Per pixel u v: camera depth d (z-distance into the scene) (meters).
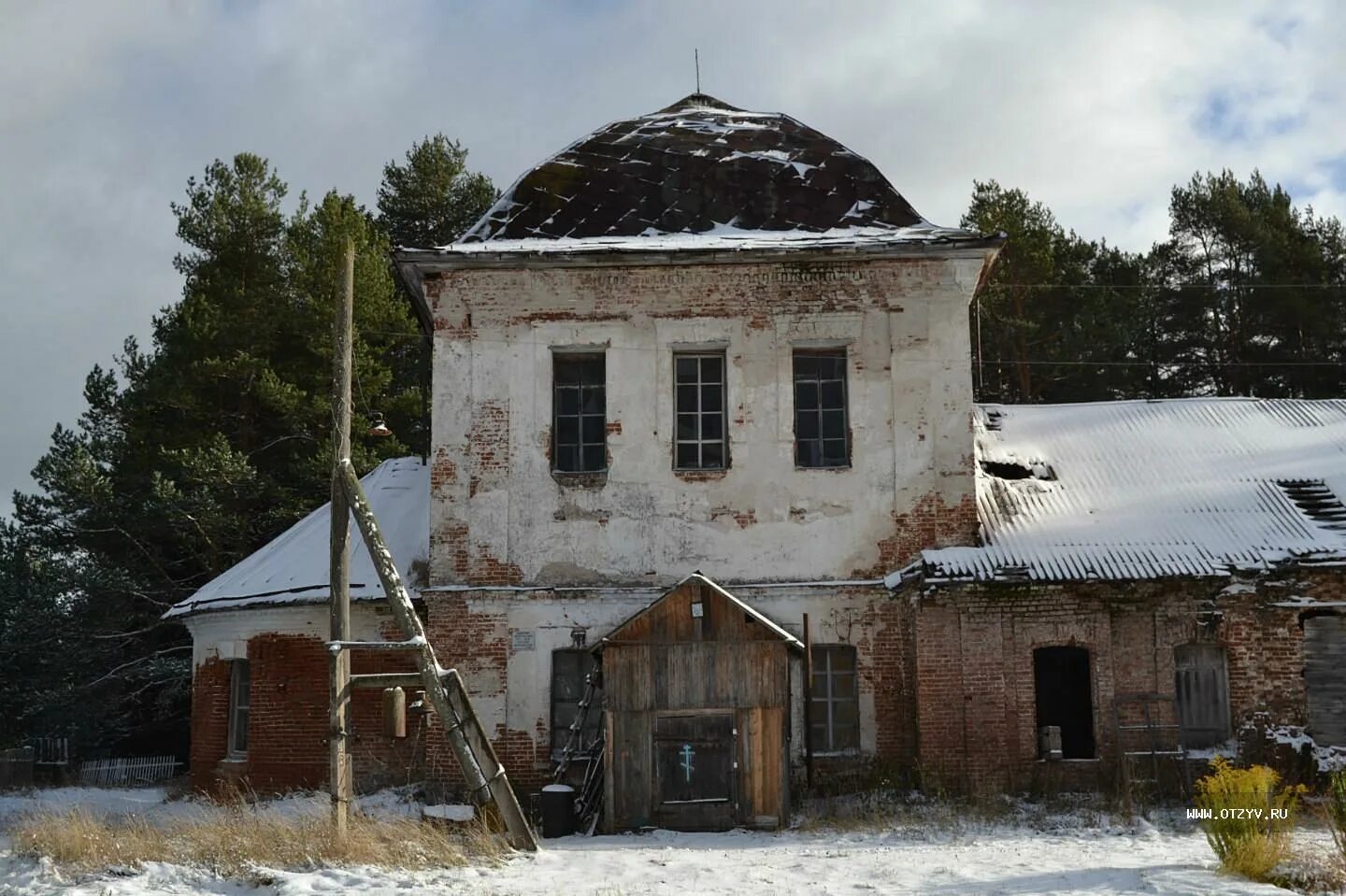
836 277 21.72
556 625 21.00
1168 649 19.73
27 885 13.50
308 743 22.38
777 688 18.39
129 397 40.53
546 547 21.20
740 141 24.66
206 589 25.12
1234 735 19.48
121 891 12.89
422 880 13.28
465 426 21.58
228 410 39.06
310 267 39.22
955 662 19.84
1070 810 18.27
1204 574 19.36
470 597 21.08
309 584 22.83
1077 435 24.41
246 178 41.22
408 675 16.30
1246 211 43.19
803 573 20.95
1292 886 12.11
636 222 23.22
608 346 21.75
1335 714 19.39
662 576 21.08
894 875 13.48
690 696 18.41
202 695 24.28
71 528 39.06
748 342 21.66
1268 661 19.58
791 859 14.94
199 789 23.89
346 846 14.45
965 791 19.44
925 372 21.39
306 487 37.81
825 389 21.78
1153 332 43.03
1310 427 24.41
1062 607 19.81
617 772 18.27
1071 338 41.31
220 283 39.47
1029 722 19.59
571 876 13.77
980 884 12.66
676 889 12.86
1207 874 12.61
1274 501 21.36
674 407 21.64
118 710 37.88
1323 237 43.41
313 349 38.31
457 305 21.92
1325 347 41.09
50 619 37.53
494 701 20.80
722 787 18.22
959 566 19.67
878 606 20.81
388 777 21.94
